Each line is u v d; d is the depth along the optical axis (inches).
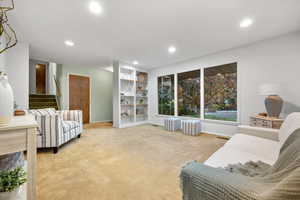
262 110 116.6
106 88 251.3
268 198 20.2
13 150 35.9
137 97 217.3
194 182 30.9
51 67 237.5
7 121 38.1
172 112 193.3
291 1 68.7
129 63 189.6
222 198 26.2
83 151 98.1
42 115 93.4
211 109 153.0
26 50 120.6
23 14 78.7
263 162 43.6
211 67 152.3
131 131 164.6
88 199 49.9
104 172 69.1
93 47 130.6
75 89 213.5
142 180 62.2
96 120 237.6
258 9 75.0
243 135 68.4
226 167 40.9
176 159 84.7
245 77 125.9
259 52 117.7
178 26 92.8
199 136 141.2
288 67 104.3
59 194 52.4
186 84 177.2
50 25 91.4
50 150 100.7
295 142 33.4
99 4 71.0
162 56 158.4
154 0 68.2
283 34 105.1
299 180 18.5
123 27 94.1
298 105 100.4
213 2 69.6
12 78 115.6
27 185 37.4
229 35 106.1
